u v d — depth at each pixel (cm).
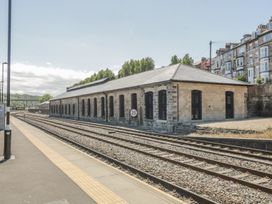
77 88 6612
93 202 601
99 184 733
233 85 2716
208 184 759
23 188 701
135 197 634
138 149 1335
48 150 1298
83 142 1659
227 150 1322
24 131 2388
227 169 954
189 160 1118
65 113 6009
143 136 1956
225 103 2677
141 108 2831
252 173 883
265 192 691
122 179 788
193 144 1516
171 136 1905
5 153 1073
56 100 6912
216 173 845
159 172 912
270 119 2447
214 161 1039
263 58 5316
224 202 630
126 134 2136
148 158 1148
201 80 2505
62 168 916
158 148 1381
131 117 3028
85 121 4219
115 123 3394
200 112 2528
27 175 824
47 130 2367
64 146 1441
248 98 2969
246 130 1786
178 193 686
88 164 986
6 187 709
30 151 1266
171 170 933
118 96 3341
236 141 1585
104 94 3719
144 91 2769
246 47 6088
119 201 606
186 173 888
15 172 861
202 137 1761
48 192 669
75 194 654
